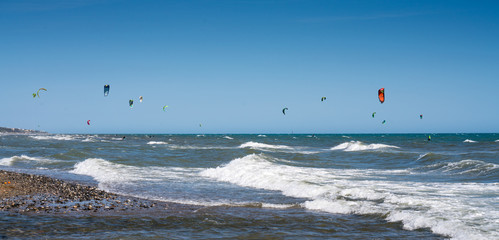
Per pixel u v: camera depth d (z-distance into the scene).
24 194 15.32
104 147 51.78
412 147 56.72
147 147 54.12
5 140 77.62
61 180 20.67
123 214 12.05
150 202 14.34
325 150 51.06
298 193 16.02
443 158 28.98
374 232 9.94
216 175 22.39
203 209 12.91
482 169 20.86
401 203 12.80
